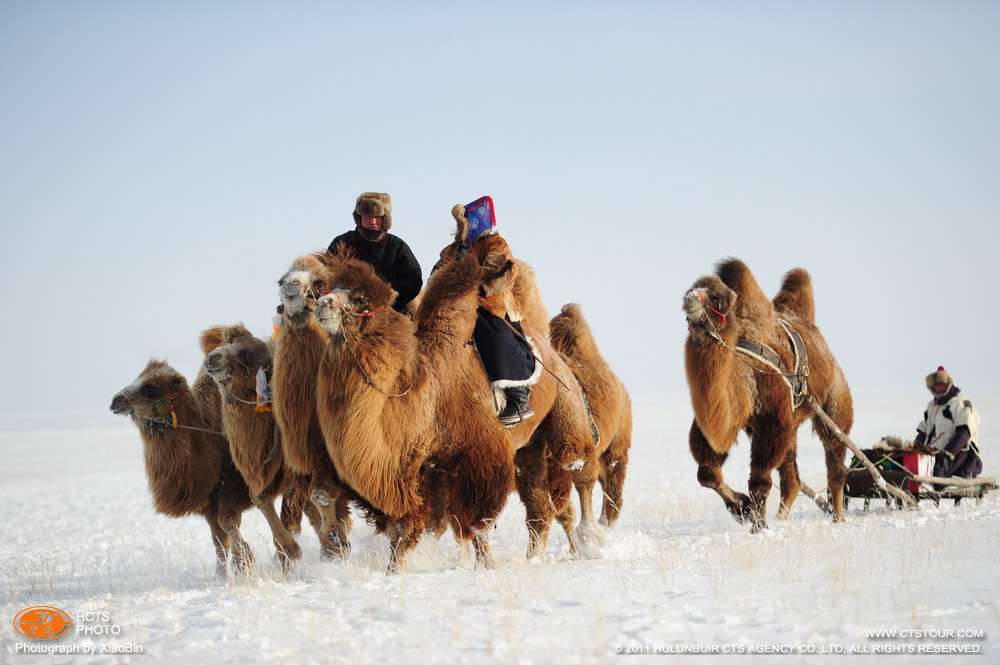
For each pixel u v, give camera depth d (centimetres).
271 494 1270
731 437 1510
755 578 948
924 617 730
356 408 1051
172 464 1319
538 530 1291
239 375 1239
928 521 1403
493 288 1216
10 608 1018
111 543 2036
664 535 1519
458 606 854
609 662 649
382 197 1356
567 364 1430
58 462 6519
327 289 1114
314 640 758
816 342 1727
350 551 1300
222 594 1025
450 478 1165
